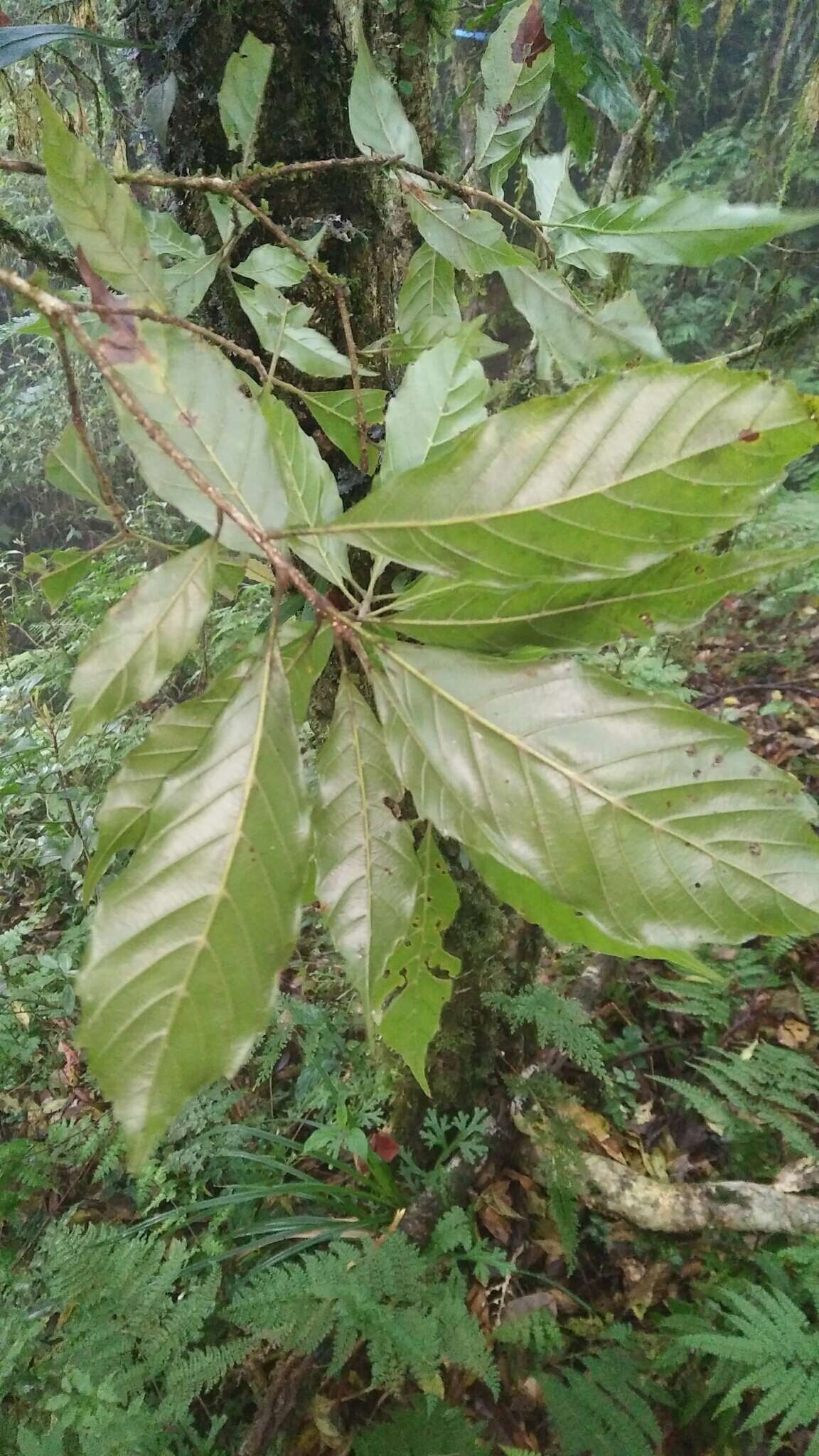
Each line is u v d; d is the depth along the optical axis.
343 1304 0.92
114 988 0.24
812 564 2.06
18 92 0.70
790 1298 0.96
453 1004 1.02
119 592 1.71
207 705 0.30
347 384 0.64
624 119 0.69
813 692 1.82
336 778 0.31
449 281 0.52
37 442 3.12
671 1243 1.07
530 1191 1.11
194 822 0.25
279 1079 1.29
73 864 1.50
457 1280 0.99
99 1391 0.88
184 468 0.23
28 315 0.56
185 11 0.56
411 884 0.31
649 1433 0.87
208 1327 1.03
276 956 0.25
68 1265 1.00
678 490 0.23
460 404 0.31
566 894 0.26
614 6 0.80
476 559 0.25
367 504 0.25
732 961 1.35
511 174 1.20
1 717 1.71
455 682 0.28
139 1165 0.24
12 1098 1.36
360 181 0.61
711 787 0.26
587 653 0.30
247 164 0.46
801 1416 0.83
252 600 1.52
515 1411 0.96
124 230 0.28
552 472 0.24
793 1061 1.17
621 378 0.23
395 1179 1.15
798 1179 1.09
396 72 0.72
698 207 0.43
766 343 1.03
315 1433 0.93
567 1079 1.24
